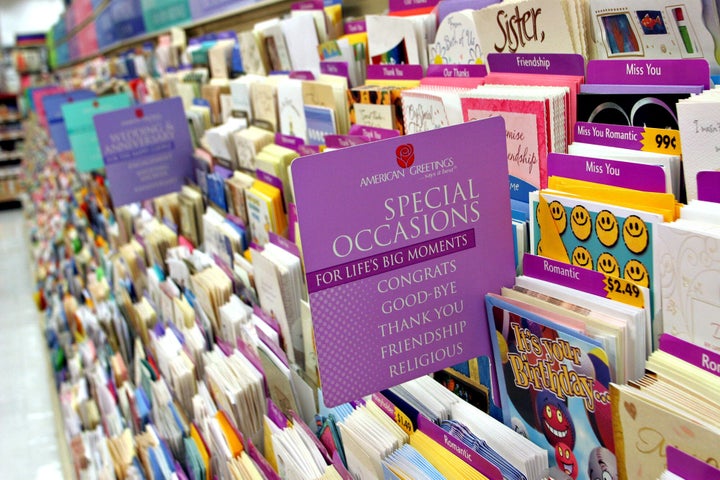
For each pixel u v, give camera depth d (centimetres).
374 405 114
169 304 216
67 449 338
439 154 91
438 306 97
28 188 1045
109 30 662
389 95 144
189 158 263
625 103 97
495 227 97
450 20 135
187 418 174
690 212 82
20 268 823
